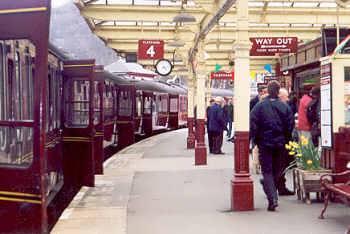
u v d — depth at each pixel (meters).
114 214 9.35
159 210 9.62
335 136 9.50
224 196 10.93
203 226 8.27
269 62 31.34
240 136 9.39
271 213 9.06
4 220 7.09
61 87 12.31
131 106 24.83
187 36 22.19
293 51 19.11
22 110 7.77
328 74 9.66
